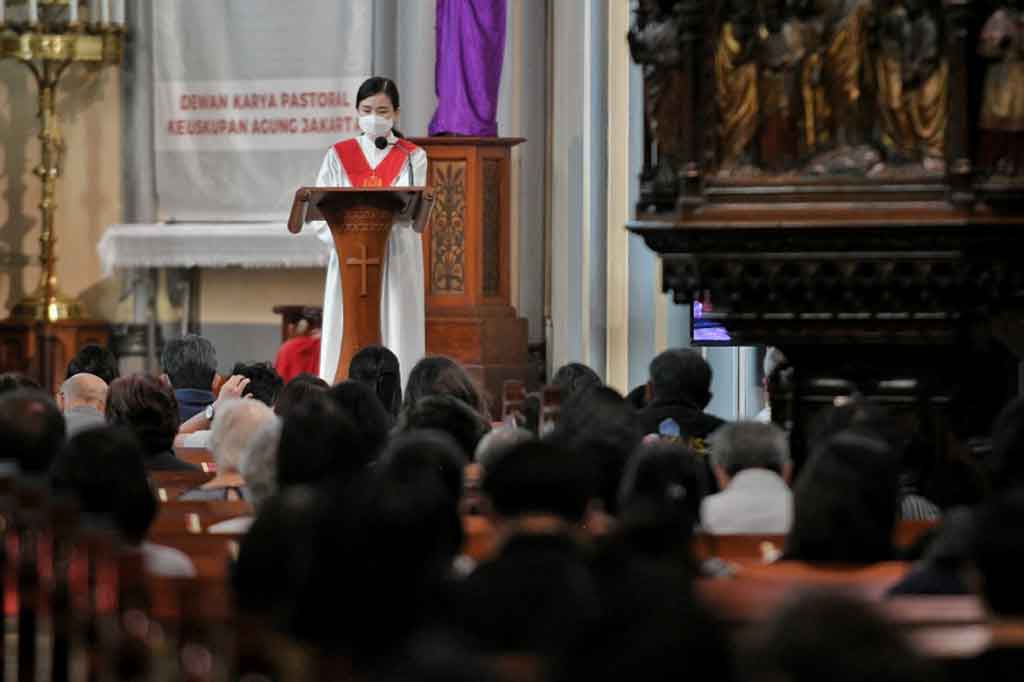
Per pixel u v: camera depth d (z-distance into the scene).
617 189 22.50
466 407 11.36
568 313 24.84
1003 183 11.59
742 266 11.70
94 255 28.69
